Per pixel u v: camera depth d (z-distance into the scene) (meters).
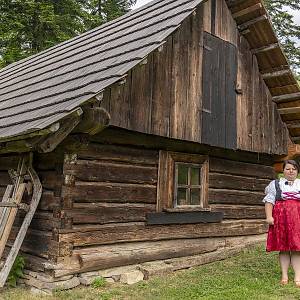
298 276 6.51
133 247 7.35
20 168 6.99
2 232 6.30
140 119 7.12
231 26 9.16
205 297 5.86
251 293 6.02
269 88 9.99
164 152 7.93
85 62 7.95
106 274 6.85
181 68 7.92
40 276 6.43
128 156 7.38
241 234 9.45
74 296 5.95
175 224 8.04
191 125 8.02
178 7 8.12
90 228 6.73
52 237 6.45
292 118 10.27
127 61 6.43
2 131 6.36
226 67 8.93
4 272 6.12
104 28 10.73
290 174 6.71
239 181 9.62
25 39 22.52
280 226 6.52
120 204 7.21
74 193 6.58
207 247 8.60
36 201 6.57
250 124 9.45
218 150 9.07
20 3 21.44
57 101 6.24
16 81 10.53
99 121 6.00
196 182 8.62
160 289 6.38
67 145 6.41
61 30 23.22
